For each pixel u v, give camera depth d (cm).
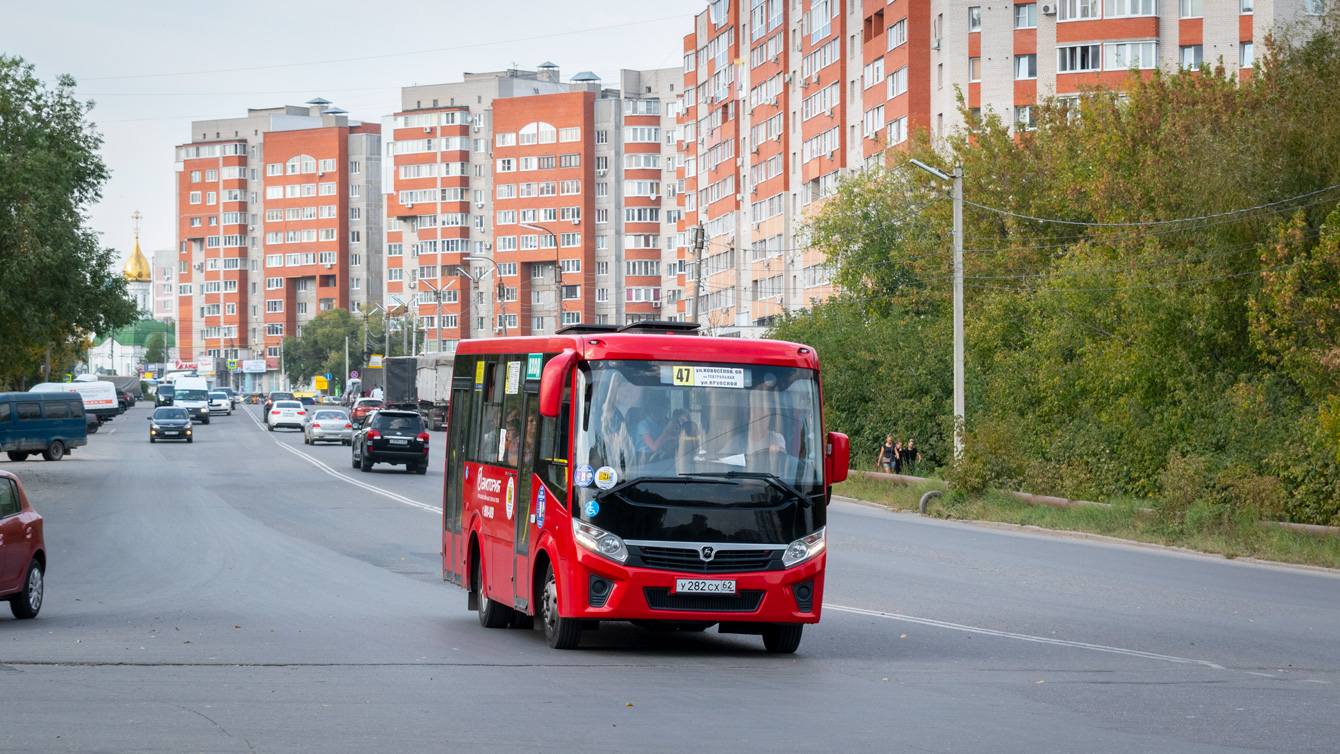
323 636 1380
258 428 8619
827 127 8475
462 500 1620
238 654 1243
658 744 849
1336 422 2667
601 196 15175
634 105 15000
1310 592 1978
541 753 814
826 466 1323
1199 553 2653
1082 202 4669
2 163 4022
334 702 985
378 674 1127
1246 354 3422
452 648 1303
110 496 3616
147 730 866
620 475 1254
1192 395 3297
